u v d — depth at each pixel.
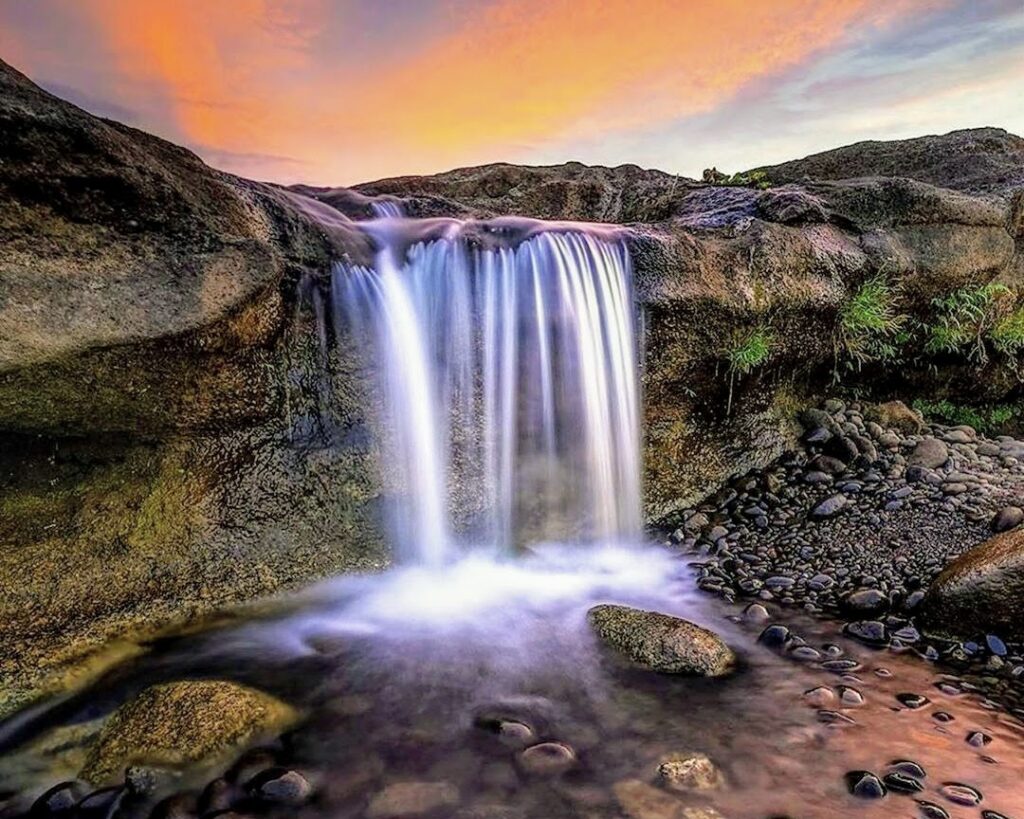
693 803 2.85
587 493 6.03
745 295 6.47
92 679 3.77
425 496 5.38
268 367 4.50
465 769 3.10
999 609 4.07
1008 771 3.03
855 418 7.62
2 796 2.94
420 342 5.31
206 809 2.79
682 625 4.11
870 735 3.29
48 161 3.42
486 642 4.36
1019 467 6.66
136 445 4.14
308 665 4.05
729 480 6.85
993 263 8.36
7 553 3.81
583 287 5.83
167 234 3.82
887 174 10.34
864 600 4.61
